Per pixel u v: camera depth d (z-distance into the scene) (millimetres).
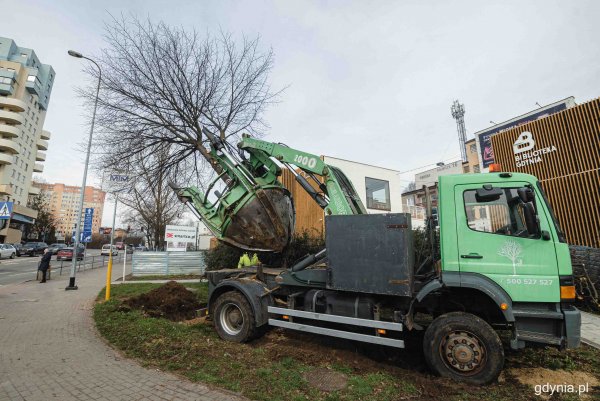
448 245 4719
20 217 54375
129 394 3820
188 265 20078
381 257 4742
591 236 10727
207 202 7648
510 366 4867
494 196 4652
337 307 5234
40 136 66625
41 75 66562
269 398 3684
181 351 5156
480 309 4707
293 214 7711
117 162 11305
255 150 7230
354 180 19719
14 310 8781
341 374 4488
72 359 4957
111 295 10984
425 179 46188
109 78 11234
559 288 4188
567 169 11625
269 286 6281
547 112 16969
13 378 4281
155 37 11281
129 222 36625
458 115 45719
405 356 5293
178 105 11531
